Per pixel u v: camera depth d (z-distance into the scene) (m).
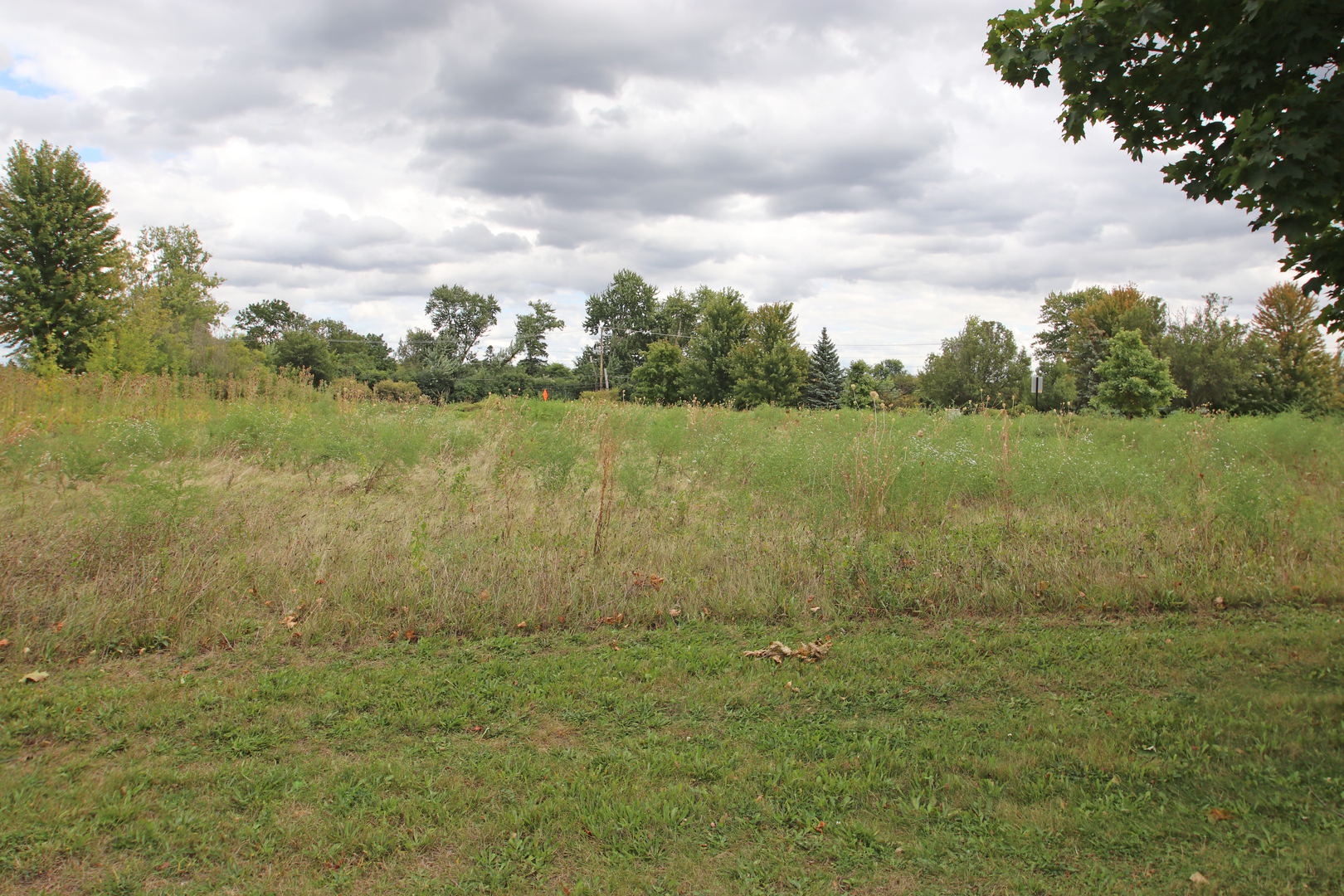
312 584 5.49
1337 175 3.38
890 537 6.67
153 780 3.20
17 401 12.40
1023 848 2.76
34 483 8.21
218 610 5.04
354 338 89.06
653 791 3.15
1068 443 10.91
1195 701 4.00
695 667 4.50
